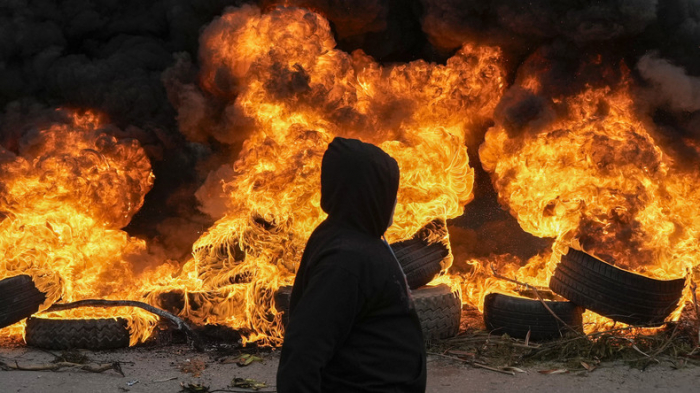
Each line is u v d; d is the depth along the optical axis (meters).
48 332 5.61
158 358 5.46
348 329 2.01
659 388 4.67
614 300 5.61
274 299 5.86
